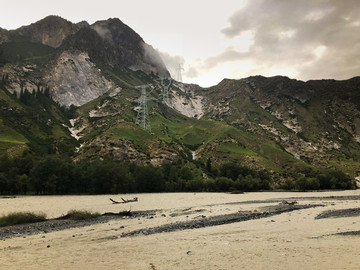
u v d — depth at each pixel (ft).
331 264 75.66
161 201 336.29
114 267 78.89
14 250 99.91
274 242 105.29
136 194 504.84
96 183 515.50
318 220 160.25
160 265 79.71
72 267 79.46
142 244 106.93
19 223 168.55
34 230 143.02
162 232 132.05
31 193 504.02
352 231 122.72
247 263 79.10
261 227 141.28
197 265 78.69
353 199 332.60
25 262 84.69
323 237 112.06
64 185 499.92
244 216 184.34
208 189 622.95
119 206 274.16
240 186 631.97
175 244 106.11
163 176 613.52
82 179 515.50
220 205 274.77
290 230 130.41
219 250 95.25
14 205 284.61
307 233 121.49
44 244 109.29
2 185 464.65
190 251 94.63
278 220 164.76
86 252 95.76
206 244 104.99
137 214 206.28
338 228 131.34
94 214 191.72
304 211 208.23
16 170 496.23
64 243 110.73
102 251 96.84
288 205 259.60
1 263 83.82
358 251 88.43
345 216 173.17
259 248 96.32
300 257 83.30
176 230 136.77
